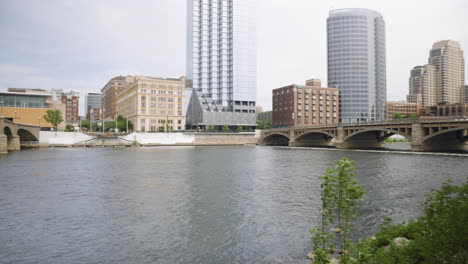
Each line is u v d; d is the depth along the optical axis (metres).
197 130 169.00
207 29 199.00
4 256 15.74
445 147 84.56
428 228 9.99
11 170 48.00
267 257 15.31
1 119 80.00
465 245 8.32
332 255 14.68
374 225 19.67
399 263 9.44
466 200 9.08
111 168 50.84
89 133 135.88
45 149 105.62
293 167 51.97
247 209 24.19
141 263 14.91
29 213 23.38
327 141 134.12
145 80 168.75
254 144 153.38
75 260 15.28
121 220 21.56
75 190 32.12
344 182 11.51
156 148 118.06
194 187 33.59
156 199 27.84
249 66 193.62
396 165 52.06
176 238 18.08
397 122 83.75
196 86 197.38
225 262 14.87
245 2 193.88
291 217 21.91
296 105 183.12
